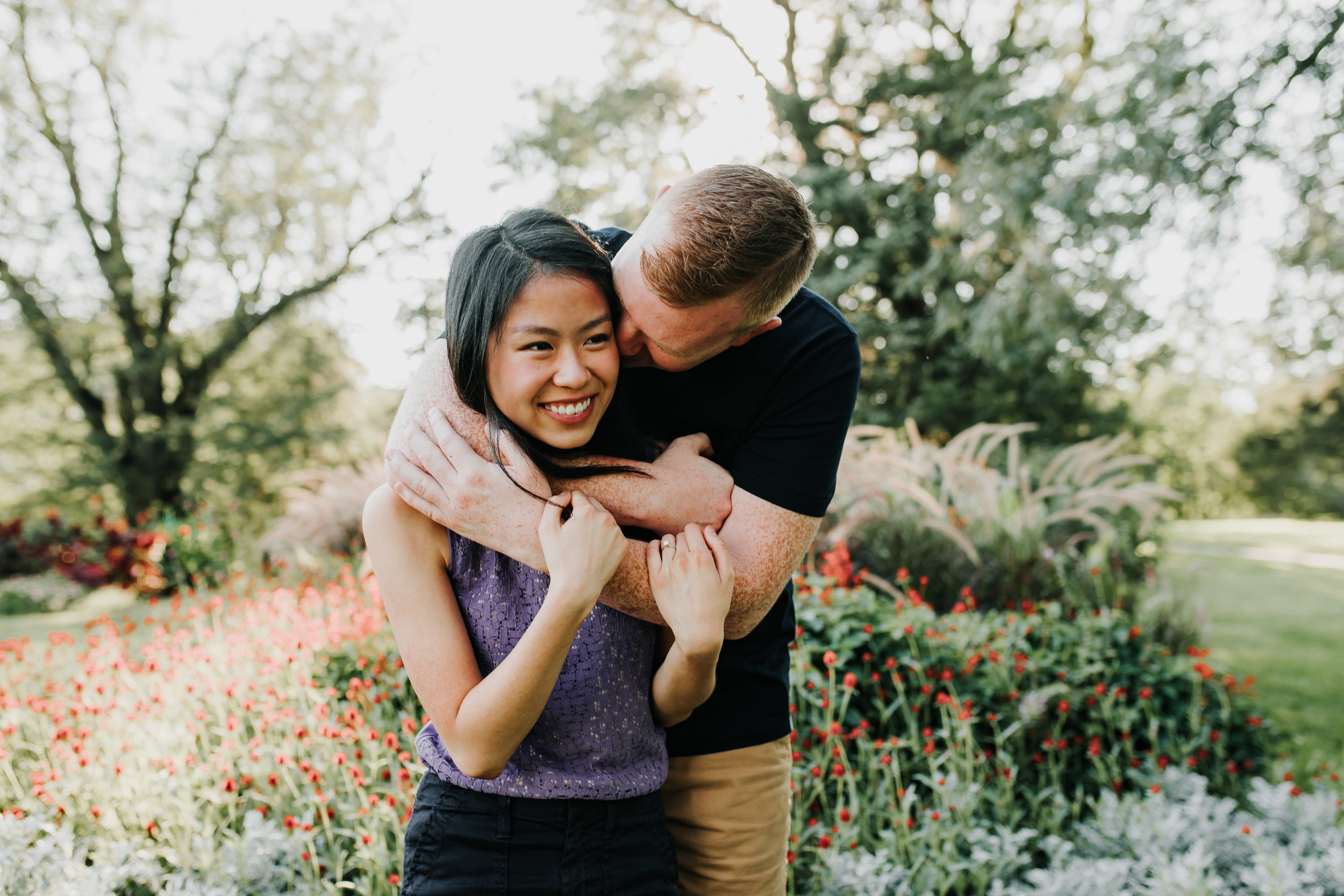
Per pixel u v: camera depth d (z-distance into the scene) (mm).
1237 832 2307
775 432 1338
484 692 1066
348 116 14977
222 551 8594
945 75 11820
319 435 15242
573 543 1080
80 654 3504
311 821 2107
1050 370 9844
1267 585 8961
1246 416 26656
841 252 12188
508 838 1137
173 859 2064
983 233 9000
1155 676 3168
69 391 14875
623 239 1539
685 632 1188
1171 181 7191
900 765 2654
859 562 4520
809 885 2178
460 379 1161
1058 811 2486
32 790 2295
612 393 1185
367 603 3631
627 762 1233
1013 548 4398
